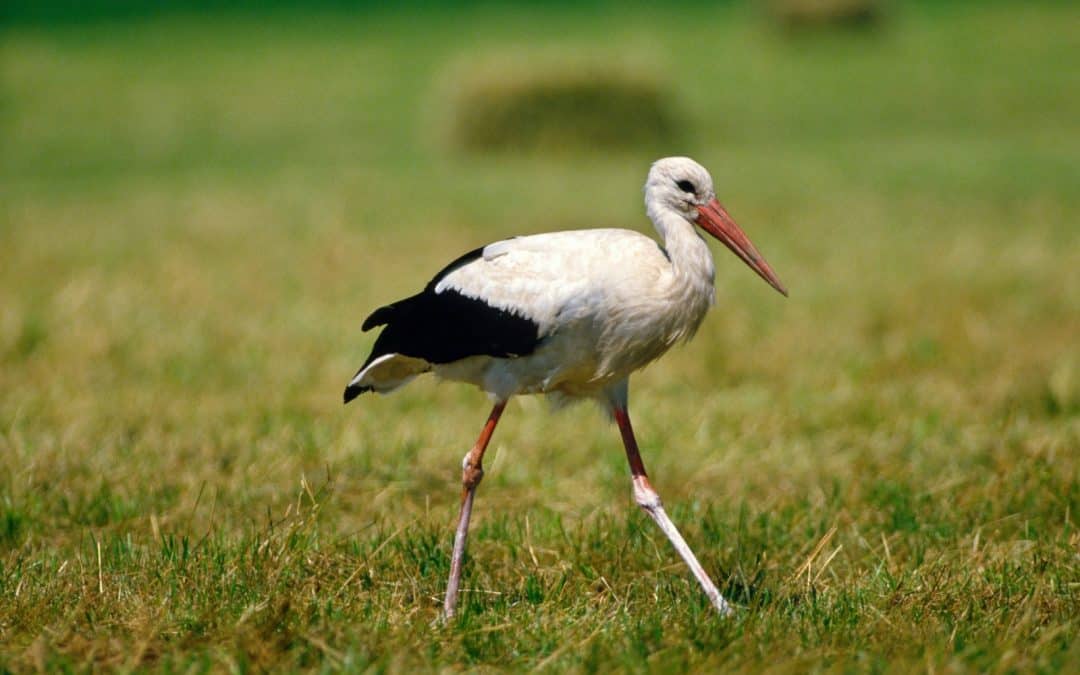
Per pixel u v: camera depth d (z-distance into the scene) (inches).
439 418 466.9
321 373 521.3
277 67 1989.4
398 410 479.2
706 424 452.4
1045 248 759.7
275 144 1425.9
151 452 417.7
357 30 2379.4
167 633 271.4
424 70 1921.8
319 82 1851.6
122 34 2368.4
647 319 311.1
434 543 337.7
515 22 2429.9
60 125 1553.9
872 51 1985.7
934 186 1035.3
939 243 794.8
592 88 1314.0
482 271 323.0
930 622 276.1
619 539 344.8
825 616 281.4
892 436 433.1
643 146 1322.6
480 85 1326.3
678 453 429.7
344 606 289.1
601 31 2269.9
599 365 319.3
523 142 1315.2
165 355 544.4
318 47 2191.2
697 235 321.4
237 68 1989.4
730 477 409.1
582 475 414.9
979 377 502.3
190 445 424.5
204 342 565.6
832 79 1763.0
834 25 2078.0
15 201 1061.1
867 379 508.4
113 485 388.2
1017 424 428.1
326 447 426.0
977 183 1041.5
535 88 1312.7
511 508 382.9
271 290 684.7
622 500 393.1
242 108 1668.3
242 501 380.2
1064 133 1338.6
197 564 309.7
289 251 803.4
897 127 1430.9
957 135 1360.7
